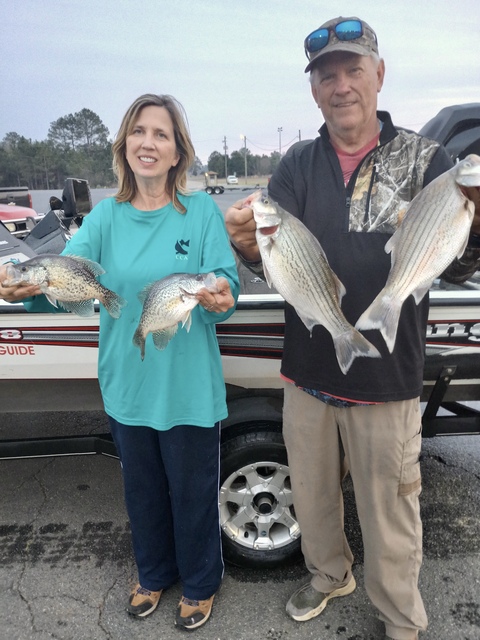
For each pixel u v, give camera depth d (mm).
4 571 2580
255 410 2406
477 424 2676
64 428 4004
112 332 1990
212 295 1720
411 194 1829
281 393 2627
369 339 1821
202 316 1949
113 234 1995
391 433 1899
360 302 1855
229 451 2400
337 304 1690
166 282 1753
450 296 2369
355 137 1904
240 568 2574
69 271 1772
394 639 2061
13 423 4105
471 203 1522
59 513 3037
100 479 3389
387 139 1842
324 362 1935
